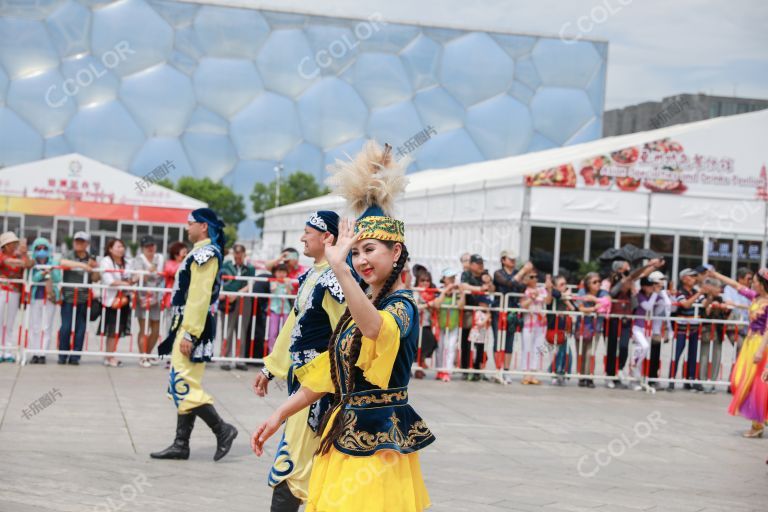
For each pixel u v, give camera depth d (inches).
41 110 2162.9
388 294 138.0
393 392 138.0
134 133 2219.5
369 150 144.9
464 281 483.8
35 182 1035.9
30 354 463.8
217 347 568.7
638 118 2119.8
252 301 478.9
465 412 380.2
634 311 490.6
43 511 208.4
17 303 450.3
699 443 343.0
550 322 487.2
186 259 259.8
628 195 783.7
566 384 494.0
